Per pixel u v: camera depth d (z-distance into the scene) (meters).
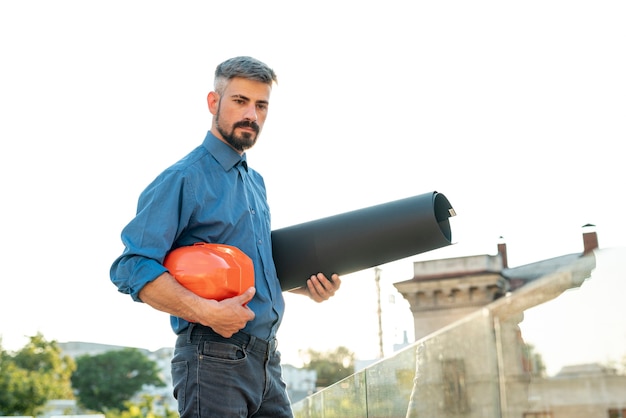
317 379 48.12
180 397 2.25
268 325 2.38
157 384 90.94
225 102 2.40
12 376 67.19
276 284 2.48
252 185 2.53
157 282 2.14
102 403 88.50
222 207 2.33
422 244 2.51
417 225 2.49
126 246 2.22
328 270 2.58
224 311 2.12
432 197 2.52
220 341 2.23
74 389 88.44
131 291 2.21
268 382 2.38
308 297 2.75
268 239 2.52
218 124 2.41
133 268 2.18
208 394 2.21
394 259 2.56
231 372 2.24
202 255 2.19
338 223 2.57
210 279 2.15
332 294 2.64
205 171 2.35
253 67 2.40
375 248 2.52
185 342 2.27
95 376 89.12
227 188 2.37
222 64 2.45
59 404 69.12
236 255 2.23
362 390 2.82
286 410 2.48
